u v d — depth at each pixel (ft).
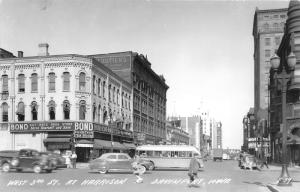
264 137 257.34
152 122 276.62
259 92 327.26
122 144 199.41
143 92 253.44
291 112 165.99
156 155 143.54
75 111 160.97
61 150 159.53
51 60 163.12
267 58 321.11
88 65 164.04
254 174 118.83
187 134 488.02
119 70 224.33
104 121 181.68
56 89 162.40
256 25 336.29
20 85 165.68
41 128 160.66
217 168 166.20
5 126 164.66
